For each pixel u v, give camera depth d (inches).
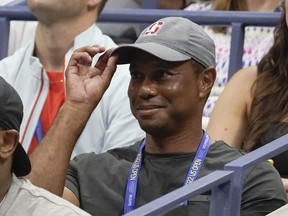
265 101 476.4
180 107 383.2
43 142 392.5
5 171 331.6
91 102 398.6
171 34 386.6
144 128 384.8
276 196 378.3
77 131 395.5
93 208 389.1
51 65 506.3
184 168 384.5
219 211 316.8
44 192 335.9
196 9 619.2
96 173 397.1
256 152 330.3
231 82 494.9
